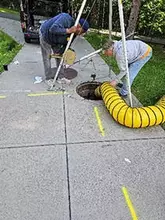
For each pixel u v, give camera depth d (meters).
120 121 3.85
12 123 3.95
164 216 2.55
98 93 4.77
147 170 3.12
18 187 2.81
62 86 5.14
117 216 2.52
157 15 10.36
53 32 4.52
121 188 2.84
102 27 11.55
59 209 2.58
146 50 4.20
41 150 3.40
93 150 3.43
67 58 4.84
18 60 6.86
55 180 2.92
